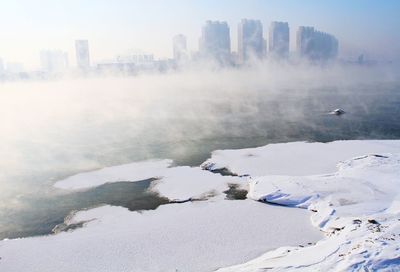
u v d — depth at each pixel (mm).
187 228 34344
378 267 21938
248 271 24406
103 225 36031
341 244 26031
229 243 31344
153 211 38938
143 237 32781
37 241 33125
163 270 27594
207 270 27281
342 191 40312
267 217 36344
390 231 26547
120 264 28656
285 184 42938
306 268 23359
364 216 33156
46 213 39656
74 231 35000
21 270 28250
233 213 37500
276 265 24734
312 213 36812
